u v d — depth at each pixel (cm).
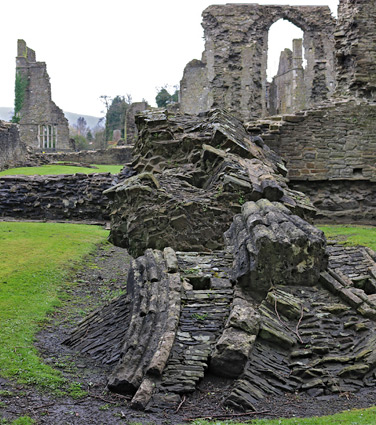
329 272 1012
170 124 1738
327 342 879
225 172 1378
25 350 940
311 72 3791
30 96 6700
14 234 1884
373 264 1065
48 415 723
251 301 955
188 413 735
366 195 2231
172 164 1659
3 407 739
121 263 1648
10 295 1241
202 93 4734
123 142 6475
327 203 2222
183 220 1261
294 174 2208
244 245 1010
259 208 1142
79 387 813
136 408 743
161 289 941
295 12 3678
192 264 1036
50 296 1270
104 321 1020
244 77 3419
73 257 1622
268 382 809
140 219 1273
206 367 809
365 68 2341
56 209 2344
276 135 2202
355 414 704
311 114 2206
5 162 3869
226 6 3434
